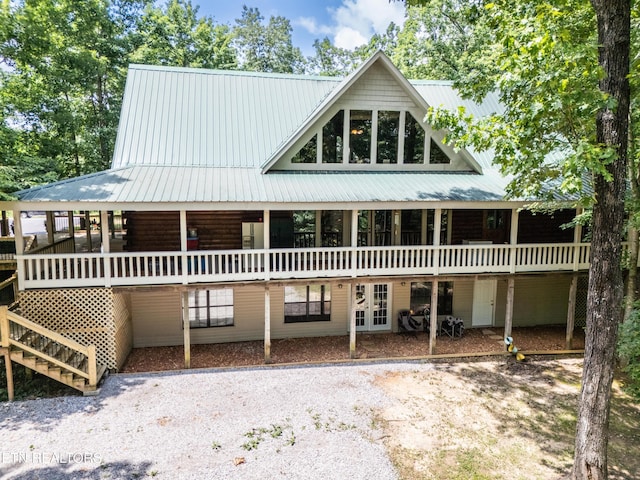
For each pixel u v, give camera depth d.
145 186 11.58
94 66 22.44
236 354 13.27
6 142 16.06
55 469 7.57
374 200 11.80
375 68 13.88
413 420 9.53
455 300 15.92
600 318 7.55
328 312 15.16
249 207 11.41
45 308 11.18
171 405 9.91
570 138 10.23
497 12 10.60
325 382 11.33
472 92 12.73
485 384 11.42
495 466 8.03
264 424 9.20
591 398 7.61
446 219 15.46
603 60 7.36
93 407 9.76
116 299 11.78
